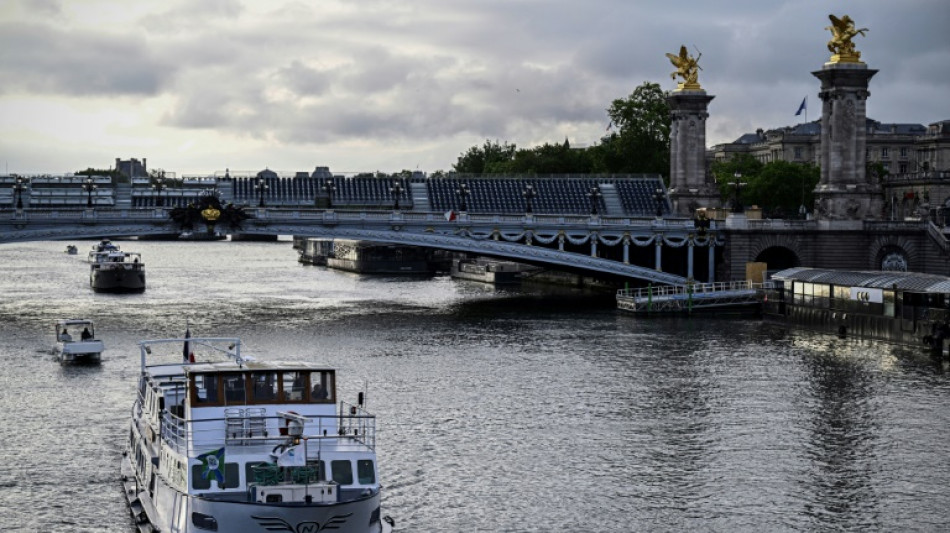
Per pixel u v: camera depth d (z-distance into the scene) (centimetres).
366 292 19012
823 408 9069
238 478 5578
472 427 8344
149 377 6688
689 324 14238
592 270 16675
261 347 11862
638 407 9044
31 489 6806
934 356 11638
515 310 15838
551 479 7131
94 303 16350
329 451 5656
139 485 6538
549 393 9525
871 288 13100
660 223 16688
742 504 6719
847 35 16675
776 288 14762
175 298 17375
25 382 9775
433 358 11244
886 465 7500
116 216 14838
